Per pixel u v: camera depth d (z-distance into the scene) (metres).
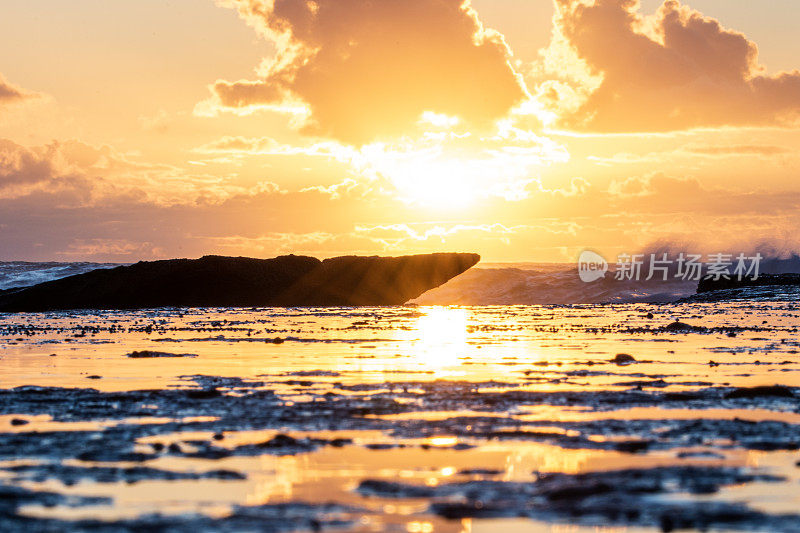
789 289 129.75
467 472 24.97
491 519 21.02
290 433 30.16
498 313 107.81
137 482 24.02
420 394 38.62
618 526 20.53
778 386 37.94
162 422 32.16
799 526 20.36
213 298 122.56
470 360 51.78
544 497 22.53
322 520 20.94
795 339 63.78
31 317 97.69
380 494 22.89
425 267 133.75
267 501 22.36
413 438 29.33
